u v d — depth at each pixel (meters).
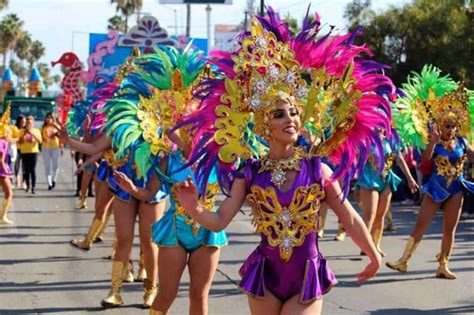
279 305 5.27
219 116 5.43
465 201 18.08
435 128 10.12
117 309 8.75
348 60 5.54
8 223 16.08
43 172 35.34
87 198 22.00
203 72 7.55
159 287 6.79
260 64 5.38
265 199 5.18
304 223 5.18
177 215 6.68
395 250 13.20
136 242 13.62
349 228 5.29
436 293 9.76
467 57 28.23
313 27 5.55
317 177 5.19
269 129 5.25
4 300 9.15
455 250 13.27
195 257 6.68
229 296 9.51
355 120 5.47
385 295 9.64
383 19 30.47
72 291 9.66
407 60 30.28
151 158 7.04
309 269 5.19
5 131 15.92
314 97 5.47
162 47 7.63
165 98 7.46
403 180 21.02
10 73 58.88
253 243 13.71
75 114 13.90
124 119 7.31
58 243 13.52
